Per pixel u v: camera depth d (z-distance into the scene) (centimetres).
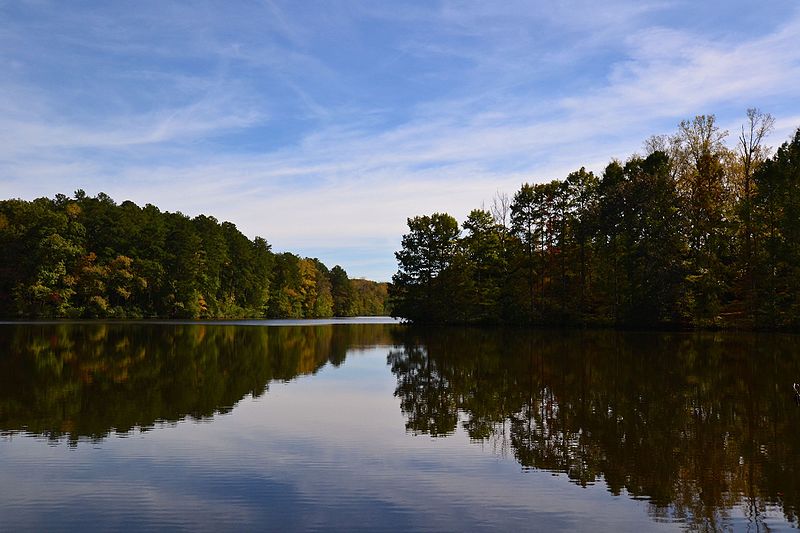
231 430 1538
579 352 3641
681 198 5253
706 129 5478
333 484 1103
